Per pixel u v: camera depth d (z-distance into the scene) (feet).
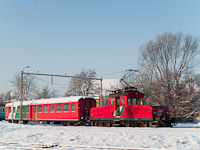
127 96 87.15
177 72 140.26
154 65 145.89
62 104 105.81
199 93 137.39
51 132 61.77
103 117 93.25
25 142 53.72
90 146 43.29
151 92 144.36
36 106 119.03
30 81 221.66
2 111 167.63
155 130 64.75
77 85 210.18
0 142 54.34
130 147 41.27
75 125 101.04
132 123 86.63
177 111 134.00
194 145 41.88
